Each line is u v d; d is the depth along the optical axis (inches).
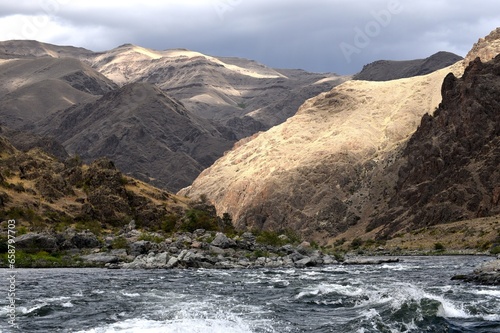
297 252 4741.6
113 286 2554.1
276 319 1589.6
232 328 1406.3
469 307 1656.0
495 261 2876.5
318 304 1898.4
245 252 4739.2
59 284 2647.6
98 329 1393.9
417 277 3139.8
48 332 1430.9
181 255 4005.9
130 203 7755.9
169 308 1787.6
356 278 3078.2
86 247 4682.6
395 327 1395.2
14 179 7185.0
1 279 2906.0
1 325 1528.1
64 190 7342.5
